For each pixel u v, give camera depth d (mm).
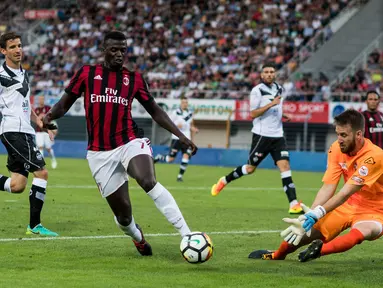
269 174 71625
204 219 32500
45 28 123062
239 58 104812
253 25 110500
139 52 112812
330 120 85188
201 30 112625
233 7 114438
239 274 19344
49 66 115000
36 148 26453
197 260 19844
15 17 126375
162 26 115625
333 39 104125
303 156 83938
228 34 110500
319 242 19500
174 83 102250
